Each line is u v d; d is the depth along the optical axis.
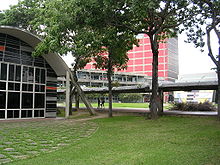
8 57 19.25
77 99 34.22
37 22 18.55
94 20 14.34
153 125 14.52
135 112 27.61
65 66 21.31
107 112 29.16
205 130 11.98
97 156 7.10
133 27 19.03
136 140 9.70
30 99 20.75
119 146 8.55
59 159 6.78
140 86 26.02
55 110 22.69
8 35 19.34
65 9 14.48
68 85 21.66
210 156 6.81
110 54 20.89
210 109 31.33
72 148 8.30
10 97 19.30
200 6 16.61
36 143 9.36
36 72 21.33
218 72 17.42
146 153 7.39
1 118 18.70
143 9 12.94
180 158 6.69
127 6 14.96
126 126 14.41
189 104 33.25
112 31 15.36
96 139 10.11
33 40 19.83
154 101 18.39
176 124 14.81
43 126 15.33
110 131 12.46
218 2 14.76
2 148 8.34
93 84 75.12
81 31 15.58
